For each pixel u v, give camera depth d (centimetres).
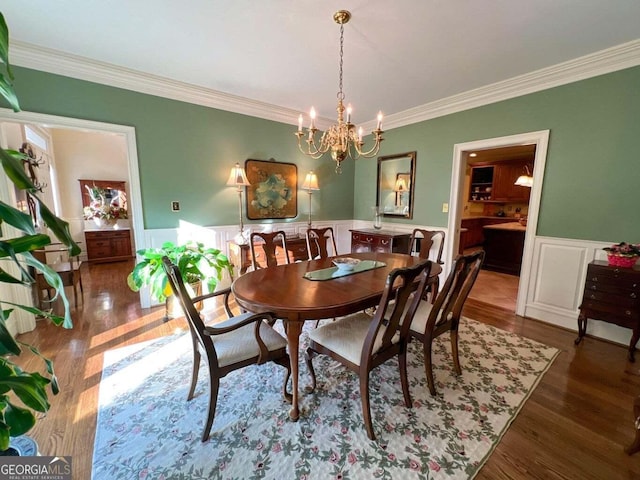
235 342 162
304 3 181
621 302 225
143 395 182
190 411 169
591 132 255
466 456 140
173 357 224
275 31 211
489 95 312
